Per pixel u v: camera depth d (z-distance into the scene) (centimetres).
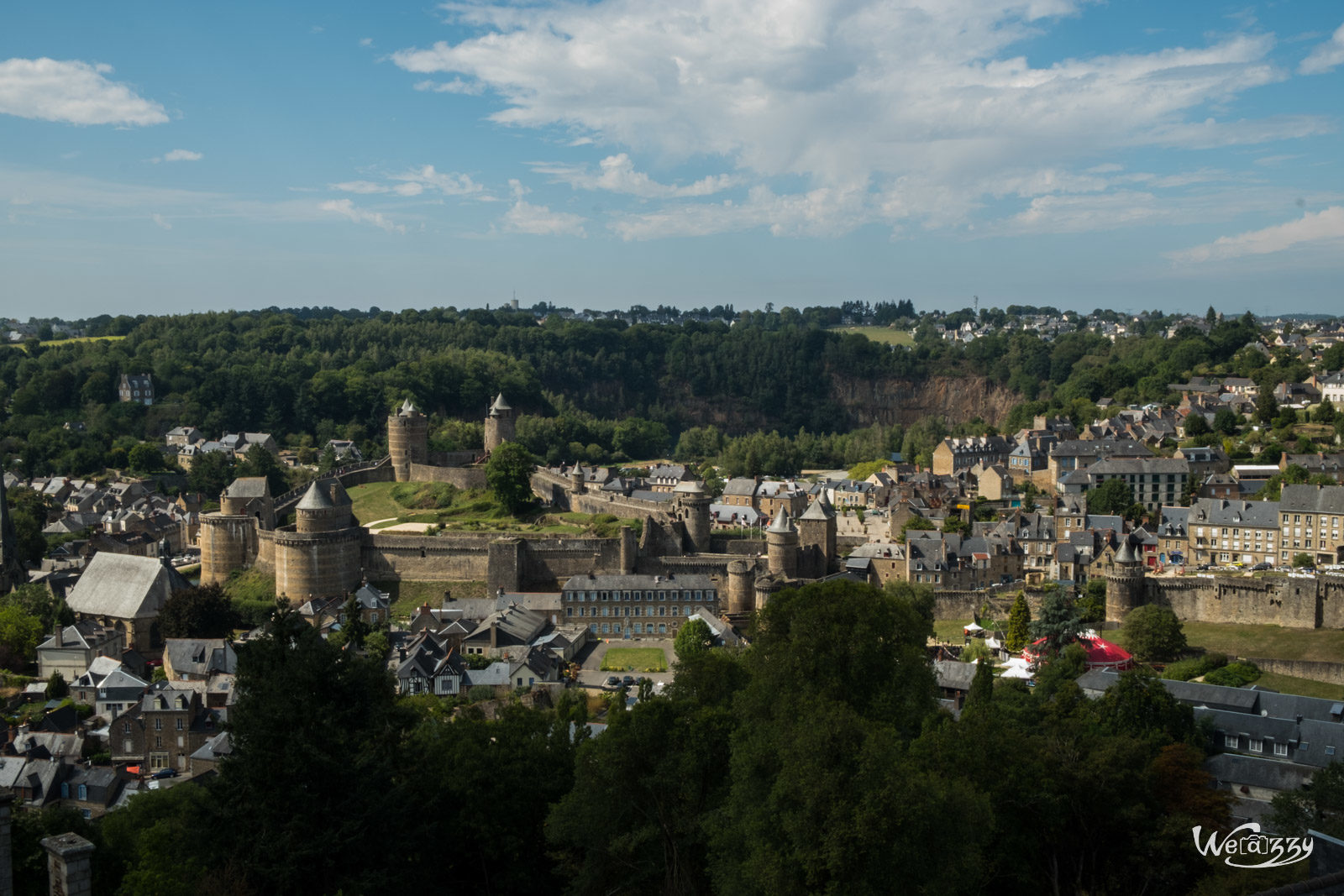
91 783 13338
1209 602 19038
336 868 7700
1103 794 9369
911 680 9844
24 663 19012
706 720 9150
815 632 9838
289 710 7731
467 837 9006
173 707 14688
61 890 6322
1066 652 15988
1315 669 16050
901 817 7312
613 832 8775
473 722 10206
